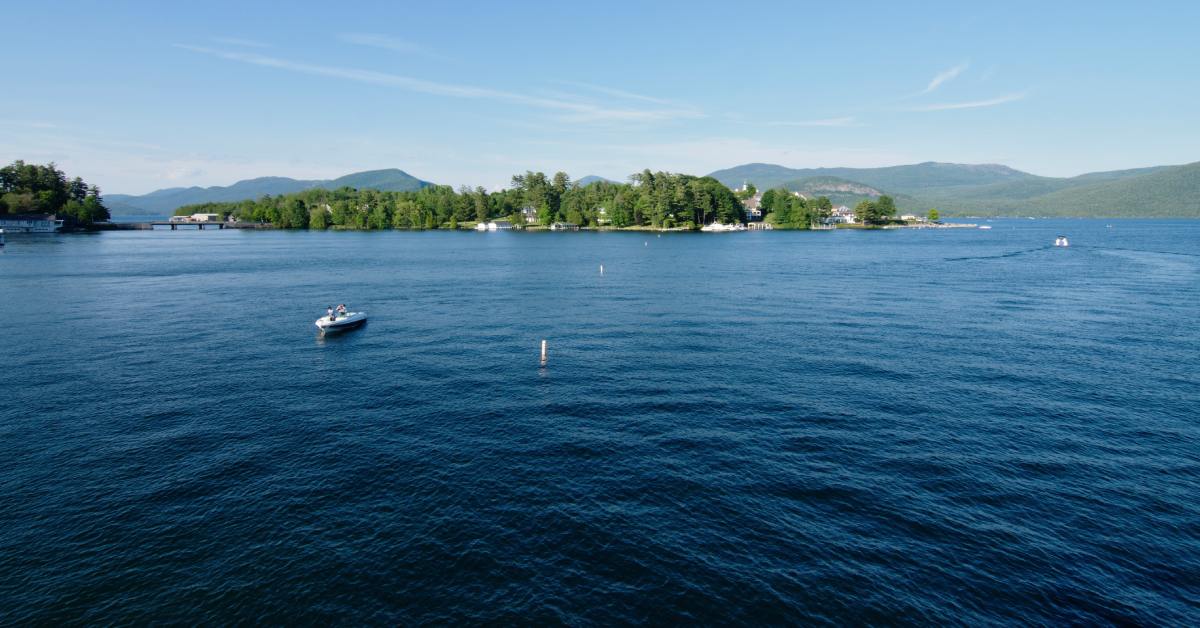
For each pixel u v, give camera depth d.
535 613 22.52
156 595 23.56
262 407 43.19
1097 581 24.14
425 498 30.38
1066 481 31.55
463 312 81.00
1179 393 44.53
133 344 61.62
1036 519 28.19
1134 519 28.17
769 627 21.80
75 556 25.84
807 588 23.73
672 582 24.09
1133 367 51.19
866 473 32.53
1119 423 38.94
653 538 26.91
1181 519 28.12
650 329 68.75
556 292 99.81
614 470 33.12
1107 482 31.41
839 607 22.75
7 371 51.31
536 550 26.12
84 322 72.69
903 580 24.16
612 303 87.81
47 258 155.88
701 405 43.00
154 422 40.22
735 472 32.75
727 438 37.16
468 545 26.52
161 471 33.25
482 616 22.39
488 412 42.06
